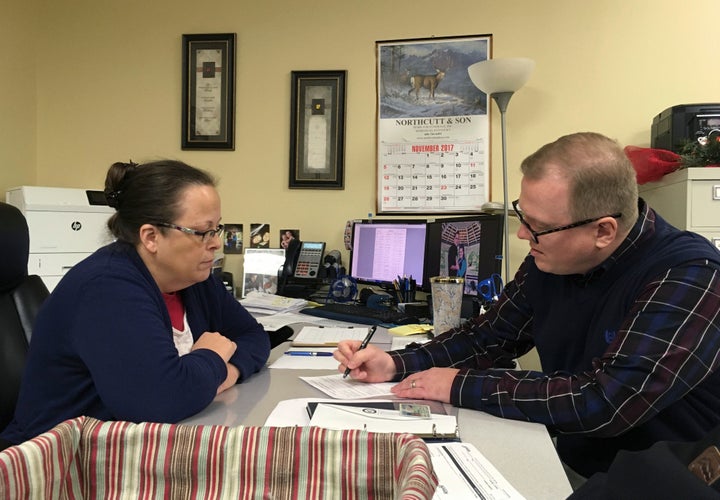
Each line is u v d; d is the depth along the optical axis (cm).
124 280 97
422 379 105
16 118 257
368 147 252
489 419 94
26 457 54
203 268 108
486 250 185
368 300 221
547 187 99
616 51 234
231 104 259
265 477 62
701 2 228
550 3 237
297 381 115
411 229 221
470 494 65
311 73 253
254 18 258
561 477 72
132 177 105
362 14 250
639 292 100
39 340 99
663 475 42
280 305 217
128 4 266
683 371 87
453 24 244
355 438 61
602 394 89
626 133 234
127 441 62
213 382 98
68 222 229
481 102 242
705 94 229
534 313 124
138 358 90
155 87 266
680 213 192
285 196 259
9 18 250
